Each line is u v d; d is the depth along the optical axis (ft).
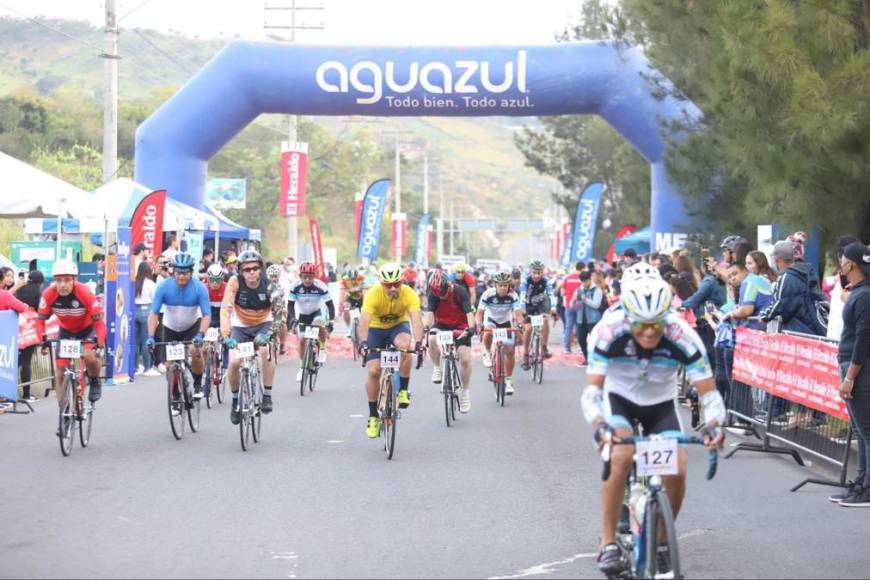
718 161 57.72
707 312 38.58
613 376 17.83
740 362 35.14
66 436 31.01
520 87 67.26
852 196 40.75
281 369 59.77
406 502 24.93
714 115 53.01
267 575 18.78
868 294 24.53
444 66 67.62
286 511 23.89
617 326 17.12
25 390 43.78
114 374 50.03
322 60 68.59
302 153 103.19
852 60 37.65
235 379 32.68
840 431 28.45
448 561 19.81
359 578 18.65
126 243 50.98
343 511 23.95
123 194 64.18
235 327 34.60
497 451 32.40
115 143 67.51
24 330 42.63
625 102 66.54
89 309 31.99
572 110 68.95
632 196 115.65
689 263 43.93
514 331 45.65
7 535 21.59
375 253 110.52
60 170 152.05
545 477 28.19
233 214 211.00
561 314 76.54
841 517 23.76
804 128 37.99
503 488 26.66
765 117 41.88
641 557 16.69
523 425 38.14
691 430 37.01
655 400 17.89
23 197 51.62
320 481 27.40
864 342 24.44
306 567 19.31
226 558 19.89
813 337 28.60
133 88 361.92
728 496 26.03
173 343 33.81
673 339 17.20
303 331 47.67
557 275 105.70
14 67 338.34
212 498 25.22
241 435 31.86
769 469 29.84
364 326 31.32
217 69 69.36
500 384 44.42
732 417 36.55
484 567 19.42
